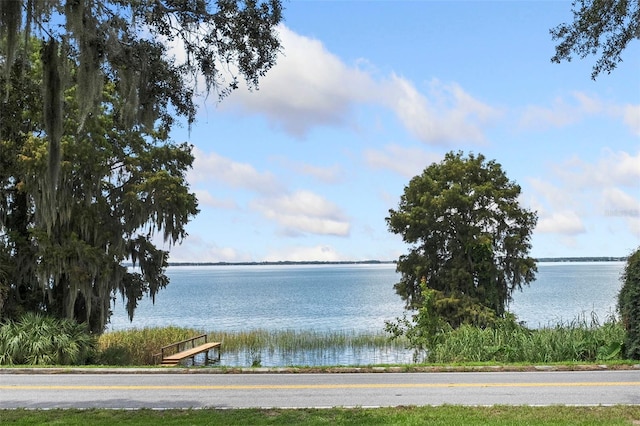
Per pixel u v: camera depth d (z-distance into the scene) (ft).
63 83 42.09
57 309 95.61
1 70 47.60
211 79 40.50
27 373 58.54
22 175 86.89
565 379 50.96
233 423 35.24
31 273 94.38
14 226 96.48
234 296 413.80
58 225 91.71
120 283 100.37
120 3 39.32
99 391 47.98
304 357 104.83
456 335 76.79
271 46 39.93
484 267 117.60
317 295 407.64
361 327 176.55
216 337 123.54
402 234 125.70
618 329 67.31
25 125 90.38
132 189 94.99
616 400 41.88
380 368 57.06
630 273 62.49
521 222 121.90
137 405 42.06
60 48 43.42
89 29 38.91
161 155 101.09
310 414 37.63
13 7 36.47
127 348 99.71
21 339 76.18
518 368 56.29
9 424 35.53
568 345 66.13
